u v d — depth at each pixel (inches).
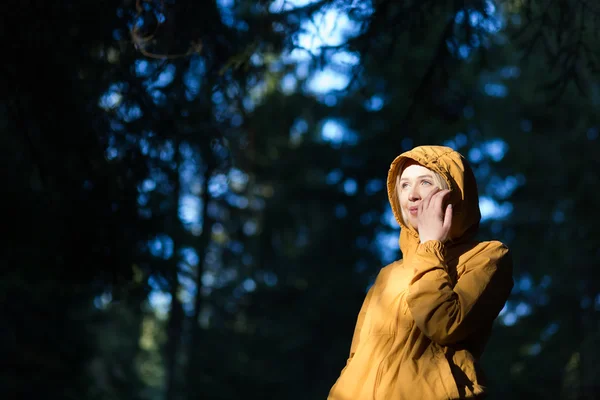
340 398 127.4
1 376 691.4
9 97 341.1
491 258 128.6
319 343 1106.7
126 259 382.6
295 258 1163.9
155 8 309.7
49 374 713.6
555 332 856.9
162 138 351.3
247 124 396.8
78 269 382.9
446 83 328.2
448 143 844.6
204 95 350.9
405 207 134.6
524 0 318.7
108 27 319.6
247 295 1111.0
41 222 457.7
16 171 480.7
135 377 1224.8
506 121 942.4
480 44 309.3
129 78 331.0
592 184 776.9
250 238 1111.6
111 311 944.3
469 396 122.3
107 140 350.3
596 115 799.7
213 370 1031.6
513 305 951.6
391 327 128.7
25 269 493.0
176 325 939.3
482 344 130.0
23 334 705.0
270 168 1021.8
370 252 1125.1
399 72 470.9
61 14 317.1
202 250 888.9
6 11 313.0
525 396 861.8
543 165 931.3
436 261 124.1
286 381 1083.3
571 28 305.3
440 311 121.2
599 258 784.9
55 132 347.6
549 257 880.3
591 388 716.0
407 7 298.5
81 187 362.3
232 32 327.0
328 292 1099.3
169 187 390.9
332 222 1112.8
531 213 952.3
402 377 123.2
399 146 359.3
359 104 1010.1
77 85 337.7
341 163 1074.7
